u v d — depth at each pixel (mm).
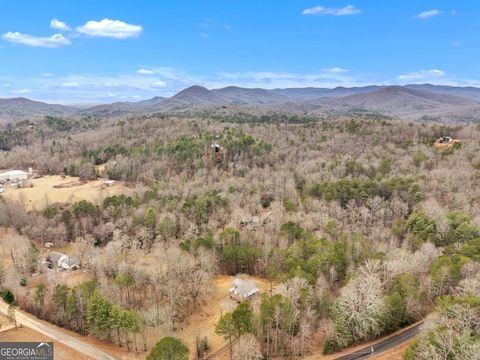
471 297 61844
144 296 88062
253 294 87500
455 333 54094
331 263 86500
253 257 101500
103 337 74750
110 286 85062
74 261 111562
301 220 122125
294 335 69500
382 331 71250
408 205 133625
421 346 54375
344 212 130625
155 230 127688
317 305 75062
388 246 102500
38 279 103375
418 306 75375
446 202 130375
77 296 78438
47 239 133625
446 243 102000
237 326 65812
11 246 115312
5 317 84188
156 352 58562
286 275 82625
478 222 102000
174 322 81938
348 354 67188
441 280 75188
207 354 71875
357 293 71938
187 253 95750
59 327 81062
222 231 114000
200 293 88938
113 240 116812
